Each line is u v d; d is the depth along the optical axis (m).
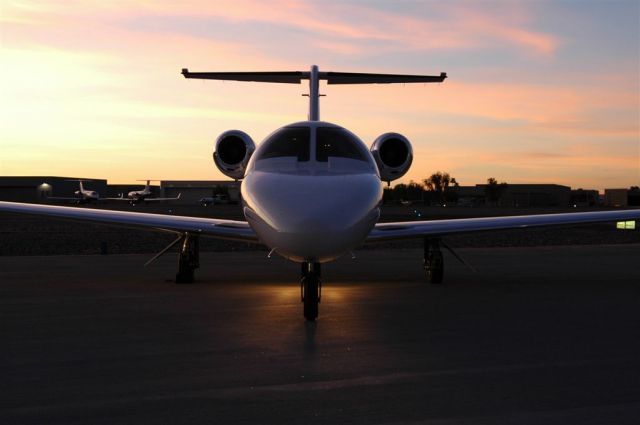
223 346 6.70
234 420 4.47
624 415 4.57
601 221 12.11
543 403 4.83
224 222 11.62
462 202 138.25
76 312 8.83
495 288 11.59
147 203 120.94
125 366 5.89
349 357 6.22
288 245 7.88
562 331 7.54
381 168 12.02
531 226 11.81
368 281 12.77
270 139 9.73
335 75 13.41
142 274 13.91
